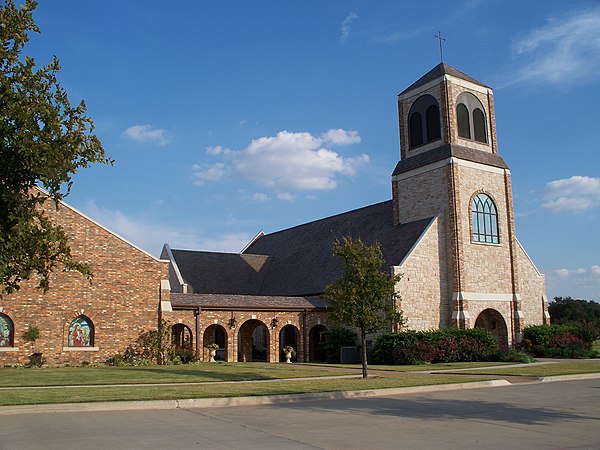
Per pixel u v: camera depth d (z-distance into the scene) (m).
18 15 11.48
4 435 10.88
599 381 23.03
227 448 9.80
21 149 10.75
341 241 45.31
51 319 29.50
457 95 40.75
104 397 15.73
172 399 15.39
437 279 37.53
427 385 19.73
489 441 10.55
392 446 10.06
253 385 19.61
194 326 34.53
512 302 39.94
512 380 22.89
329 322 39.12
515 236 41.25
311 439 10.68
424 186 40.16
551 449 9.86
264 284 49.66
